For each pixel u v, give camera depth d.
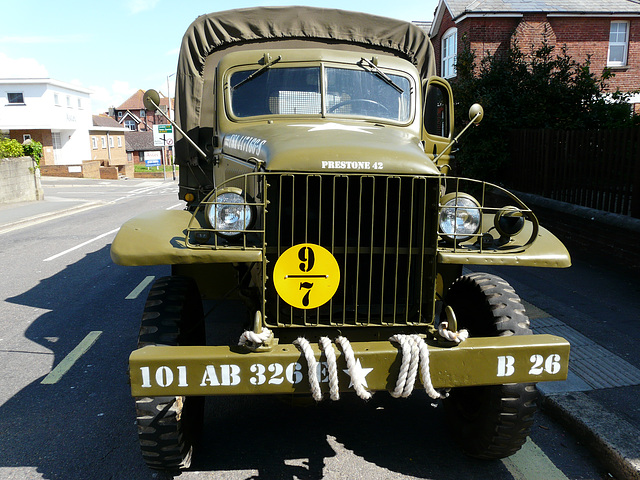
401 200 2.97
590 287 6.48
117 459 3.46
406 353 2.66
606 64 17.61
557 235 8.66
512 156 10.72
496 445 3.18
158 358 2.61
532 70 11.83
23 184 19.58
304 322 2.96
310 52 4.47
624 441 3.39
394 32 5.62
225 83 4.49
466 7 16.78
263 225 2.86
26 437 3.71
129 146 71.31
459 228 2.99
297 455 3.48
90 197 22.31
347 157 2.88
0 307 6.64
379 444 3.62
